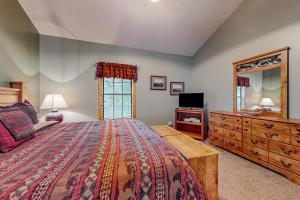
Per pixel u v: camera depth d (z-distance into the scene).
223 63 3.41
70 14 2.76
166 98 4.25
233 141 2.69
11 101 1.99
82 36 3.31
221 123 2.96
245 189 1.71
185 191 0.92
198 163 1.23
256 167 2.22
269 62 2.46
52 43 3.20
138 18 3.01
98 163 0.89
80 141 1.33
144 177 0.85
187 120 3.91
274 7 2.38
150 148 1.15
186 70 4.45
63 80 3.29
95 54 3.52
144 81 3.99
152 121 4.11
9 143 1.12
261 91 2.58
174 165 0.95
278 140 1.96
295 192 1.64
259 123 2.22
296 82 2.12
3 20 1.99
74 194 0.69
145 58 4.00
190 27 3.39
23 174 0.76
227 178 1.93
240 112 2.96
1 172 0.78
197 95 3.76
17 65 2.32
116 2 2.63
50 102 2.75
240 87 2.99
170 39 3.72
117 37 3.46
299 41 2.08
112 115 3.79
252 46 2.75
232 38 3.16
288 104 2.21
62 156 0.99
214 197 1.29
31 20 2.77
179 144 1.46
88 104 3.47
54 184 0.69
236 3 2.94
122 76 3.66
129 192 0.79
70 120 3.34
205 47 3.96
